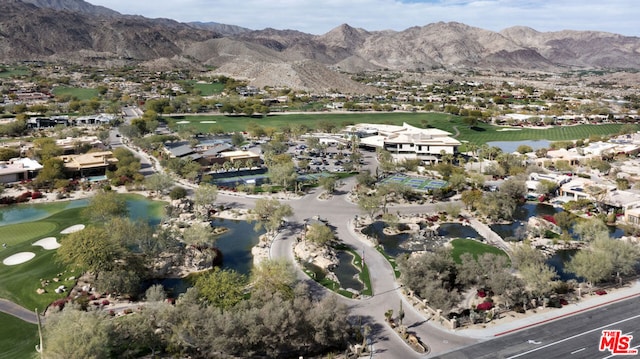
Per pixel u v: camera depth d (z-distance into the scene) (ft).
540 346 269.44
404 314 307.37
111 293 333.62
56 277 355.77
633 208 504.02
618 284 345.92
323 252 405.18
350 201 569.23
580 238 446.19
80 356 223.30
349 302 325.83
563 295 330.13
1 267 372.99
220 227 482.28
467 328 290.35
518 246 406.62
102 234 357.61
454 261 366.02
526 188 590.55
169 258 391.04
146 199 583.99
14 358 257.75
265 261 338.34
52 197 586.86
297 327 263.70
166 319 263.08
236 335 254.27
